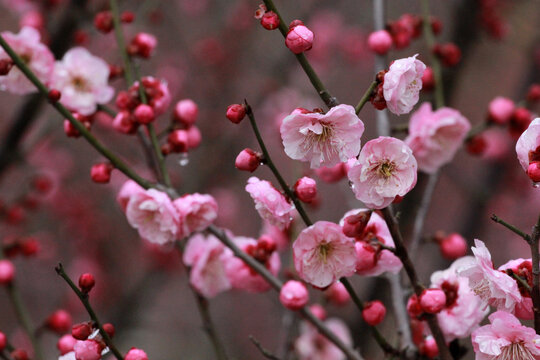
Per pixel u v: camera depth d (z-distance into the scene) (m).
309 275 2.77
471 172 8.06
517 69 8.82
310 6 8.20
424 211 4.14
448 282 2.99
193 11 9.01
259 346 3.28
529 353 2.41
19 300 4.28
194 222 3.33
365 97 2.59
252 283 3.52
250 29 8.61
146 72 8.55
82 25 5.36
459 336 2.97
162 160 3.62
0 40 3.27
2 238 7.78
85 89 3.91
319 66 8.51
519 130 4.58
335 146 2.53
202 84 8.53
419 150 4.12
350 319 5.94
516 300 2.43
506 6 7.15
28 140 6.85
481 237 6.84
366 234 2.89
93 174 3.54
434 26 4.92
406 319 3.56
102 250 8.05
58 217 8.02
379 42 4.11
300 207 2.78
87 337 2.74
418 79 2.57
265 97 8.09
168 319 8.72
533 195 7.50
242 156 2.76
